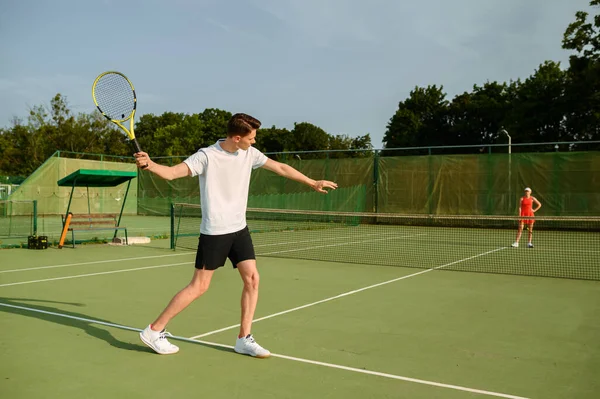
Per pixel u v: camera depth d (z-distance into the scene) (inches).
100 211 939.3
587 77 1138.7
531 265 356.5
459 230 678.5
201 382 128.9
